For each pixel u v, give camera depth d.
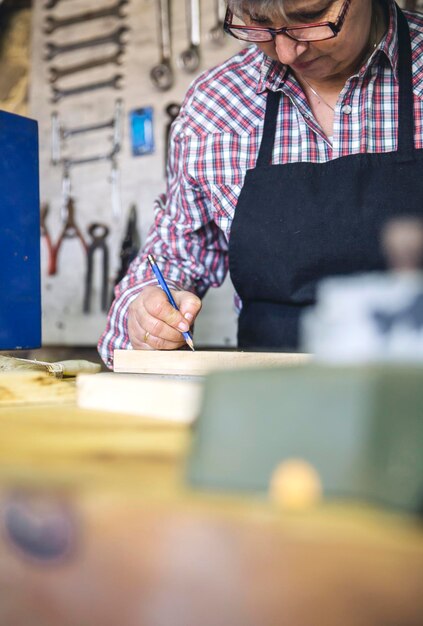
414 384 0.57
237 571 0.48
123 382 1.10
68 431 0.92
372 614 0.44
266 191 1.92
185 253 2.14
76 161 4.00
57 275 4.05
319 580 0.46
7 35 4.18
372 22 1.87
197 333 3.66
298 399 0.59
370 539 0.47
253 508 0.53
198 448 0.62
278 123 2.00
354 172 1.84
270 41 1.68
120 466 0.69
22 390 1.22
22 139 1.73
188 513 0.51
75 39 4.03
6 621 0.57
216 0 3.64
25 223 1.73
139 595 0.51
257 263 1.93
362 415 0.57
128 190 3.87
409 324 0.75
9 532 0.57
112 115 3.92
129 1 3.87
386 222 1.80
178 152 2.14
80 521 0.54
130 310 1.85
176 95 3.77
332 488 0.56
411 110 1.87
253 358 1.33
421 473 0.55
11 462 0.71
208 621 0.49
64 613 0.54
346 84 1.87
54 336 4.04
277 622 0.47
